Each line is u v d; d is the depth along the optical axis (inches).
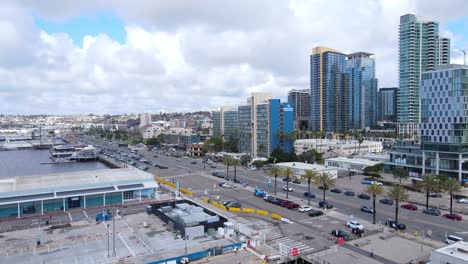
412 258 2908.5
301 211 4394.7
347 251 3085.6
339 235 3440.0
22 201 4571.9
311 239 3412.9
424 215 4175.7
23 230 3873.0
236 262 2935.5
